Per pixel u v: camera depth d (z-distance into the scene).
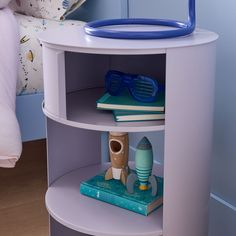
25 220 1.63
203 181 1.14
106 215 1.14
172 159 1.07
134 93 1.18
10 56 1.57
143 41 1.06
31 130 1.71
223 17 1.30
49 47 1.09
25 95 1.68
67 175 1.35
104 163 1.44
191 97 1.06
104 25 1.23
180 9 1.46
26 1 1.95
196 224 1.15
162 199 1.18
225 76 1.33
